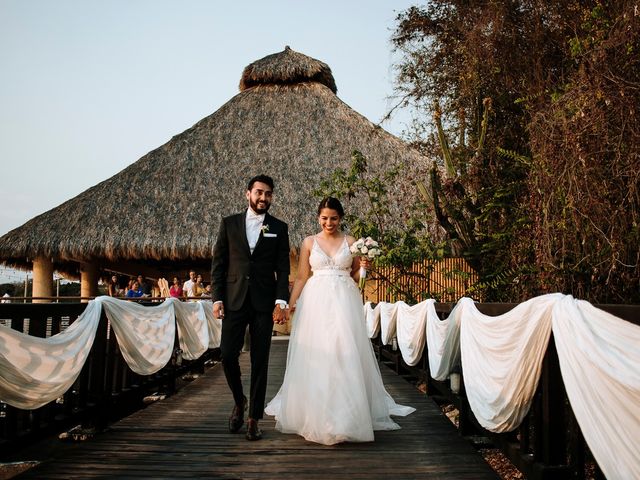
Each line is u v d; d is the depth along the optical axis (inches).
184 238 492.4
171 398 198.8
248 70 681.0
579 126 134.5
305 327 140.5
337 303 140.0
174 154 576.1
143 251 490.0
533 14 194.5
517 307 94.0
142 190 536.1
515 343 95.1
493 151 259.3
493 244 248.8
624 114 127.4
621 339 62.0
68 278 687.1
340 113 624.4
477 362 117.4
